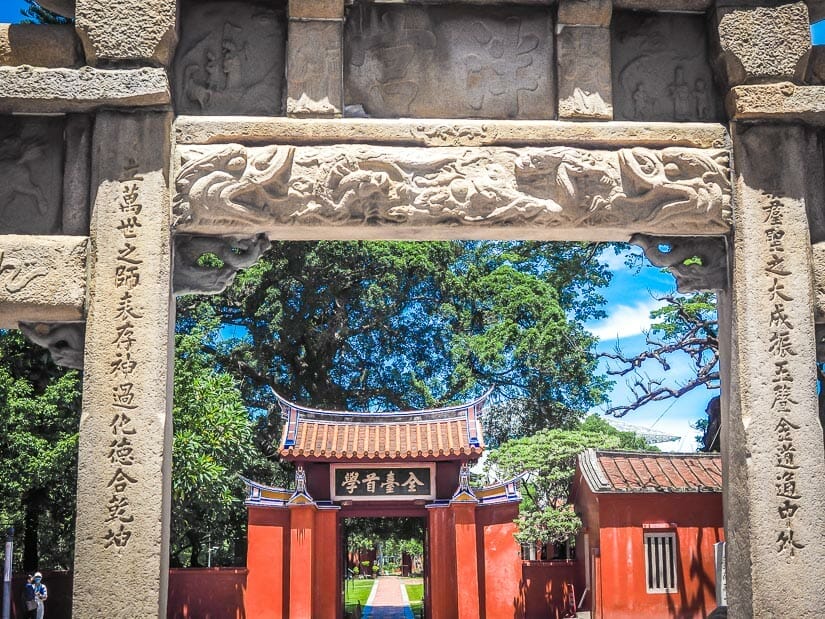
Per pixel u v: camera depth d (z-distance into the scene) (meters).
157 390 7.20
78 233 7.56
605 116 7.98
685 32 8.36
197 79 7.98
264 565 19.80
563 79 8.04
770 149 7.93
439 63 8.16
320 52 7.92
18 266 7.34
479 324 32.19
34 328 7.54
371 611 30.77
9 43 7.62
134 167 7.50
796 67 7.92
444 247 30.59
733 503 7.70
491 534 20.28
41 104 7.55
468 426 20.64
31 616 18.64
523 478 23.03
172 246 7.62
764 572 7.33
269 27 8.11
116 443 7.12
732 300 7.86
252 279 28.91
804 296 7.70
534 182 7.86
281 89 8.02
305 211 7.68
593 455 21.16
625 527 19.73
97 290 7.32
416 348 32.03
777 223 7.81
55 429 18.30
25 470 17.28
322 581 19.94
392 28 8.20
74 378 18.31
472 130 7.88
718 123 8.09
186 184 7.56
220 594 19.72
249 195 7.66
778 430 7.52
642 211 7.88
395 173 7.74
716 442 23.28
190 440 18.02
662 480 20.20
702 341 23.92
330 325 30.39
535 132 7.89
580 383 30.64
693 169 7.89
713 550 19.69
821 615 7.27
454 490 20.52
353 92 8.07
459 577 19.66
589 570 20.66
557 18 8.13
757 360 7.61
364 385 31.52
